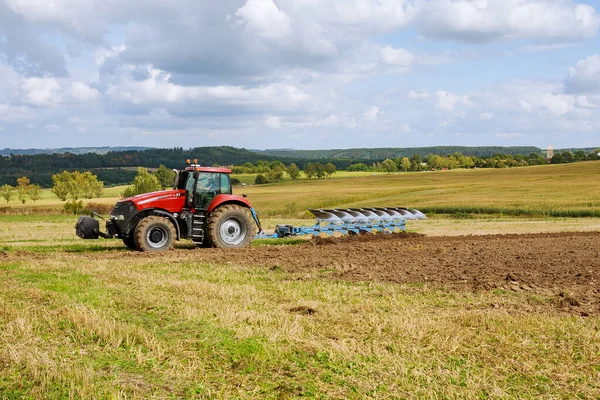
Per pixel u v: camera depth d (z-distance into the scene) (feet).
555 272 38.24
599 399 16.55
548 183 224.33
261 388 16.94
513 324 23.95
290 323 23.72
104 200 298.97
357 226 63.72
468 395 16.46
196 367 18.47
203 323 23.82
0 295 29.37
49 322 23.25
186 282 33.58
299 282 35.09
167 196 53.11
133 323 23.75
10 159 522.47
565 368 18.89
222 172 55.11
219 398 16.15
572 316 25.96
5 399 15.76
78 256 49.52
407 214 67.05
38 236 77.41
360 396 16.47
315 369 18.51
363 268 40.93
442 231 82.02
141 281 34.12
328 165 468.34
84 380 16.84
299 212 182.39
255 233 57.52
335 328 23.39
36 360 18.58
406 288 32.99
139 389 16.63
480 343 21.48
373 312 26.50
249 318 24.62
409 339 21.75
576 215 129.70
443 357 19.89
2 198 368.48
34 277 36.32
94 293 29.76
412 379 17.75
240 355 19.62
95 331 22.11
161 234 52.06
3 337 21.20
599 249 51.49
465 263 42.86
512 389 17.20
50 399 15.84
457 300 29.68
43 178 464.65
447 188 241.96
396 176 412.36
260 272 39.50
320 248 54.03
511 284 33.73
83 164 552.41
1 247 59.88
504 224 97.45
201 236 53.98
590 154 545.44
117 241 68.80
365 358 19.56
